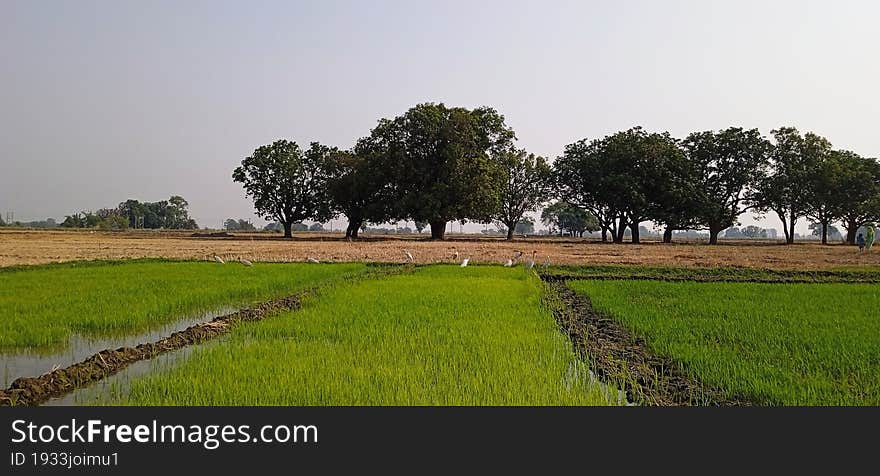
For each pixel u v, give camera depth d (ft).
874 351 35.78
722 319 48.16
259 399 26.11
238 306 57.62
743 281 85.20
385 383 28.40
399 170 200.03
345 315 47.96
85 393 28.63
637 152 214.69
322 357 33.37
